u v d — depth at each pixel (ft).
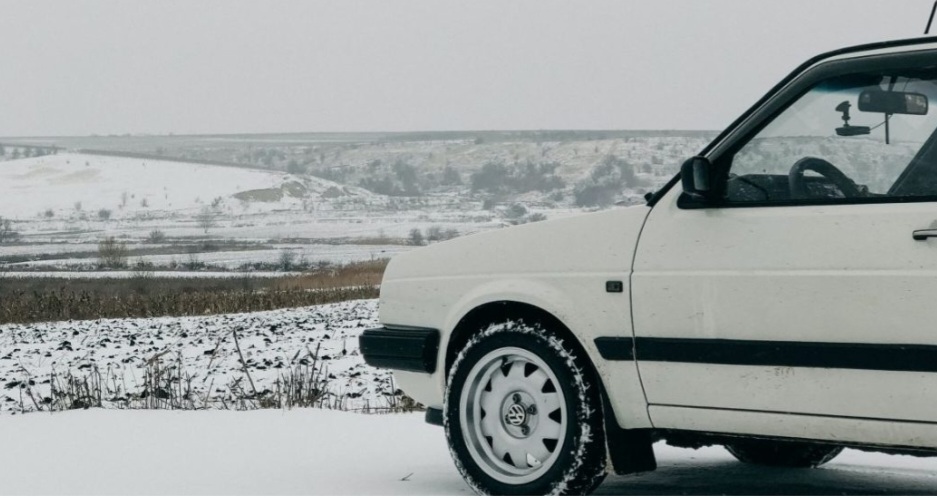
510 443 17.38
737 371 15.47
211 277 347.77
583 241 17.17
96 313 103.24
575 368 16.71
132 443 24.54
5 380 46.32
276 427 26.48
